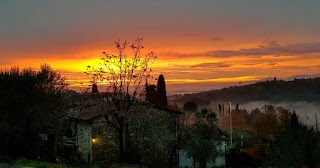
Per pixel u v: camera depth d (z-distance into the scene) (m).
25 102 30.34
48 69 35.34
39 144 30.58
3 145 28.55
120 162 34.06
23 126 30.14
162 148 38.97
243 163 51.47
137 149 34.91
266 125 79.25
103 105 40.06
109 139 38.38
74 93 43.41
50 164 26.97
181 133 42.94
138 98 40.03
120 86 39.09
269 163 32.66
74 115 40.38
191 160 44.38
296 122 48.06
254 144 69.69
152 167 33.66
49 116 32.19
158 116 41.75
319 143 26.33
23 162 26.20
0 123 29.20
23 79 30.84
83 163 32.75
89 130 38.16
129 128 38.62
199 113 47.78
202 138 43.44
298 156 25.86
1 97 29.61
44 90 32.22
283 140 29.28
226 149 53.59
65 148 36.84
